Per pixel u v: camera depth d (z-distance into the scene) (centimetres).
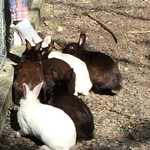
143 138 405
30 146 390
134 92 454
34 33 459
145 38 541
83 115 391
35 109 384
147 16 585
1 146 389
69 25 556
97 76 445
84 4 600
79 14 578
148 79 475
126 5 604
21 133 396
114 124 416
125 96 448
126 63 497
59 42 522
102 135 405
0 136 396
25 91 390
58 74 425
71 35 537
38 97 412
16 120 412
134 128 414
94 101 439
